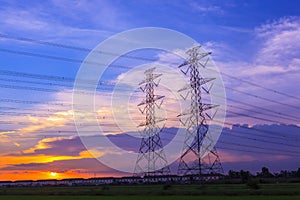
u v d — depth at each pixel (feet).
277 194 203.92
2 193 310.45
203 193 222.28
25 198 223.10
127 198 198.08
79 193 275.18
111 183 495.82
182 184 369.09
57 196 241.35
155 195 224.12
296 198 171.83
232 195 207.62
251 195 202.59
